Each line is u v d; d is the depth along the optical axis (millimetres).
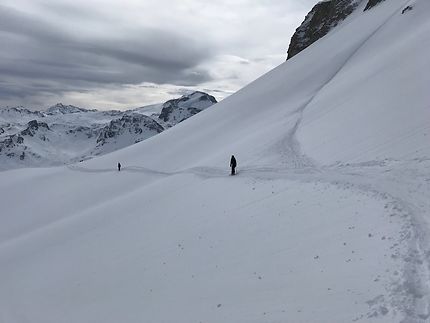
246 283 14688
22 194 69875
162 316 15352
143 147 76688
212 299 14727
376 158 22766
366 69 44750
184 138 70688
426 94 27281
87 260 27406
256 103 69375
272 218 19594
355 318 10250
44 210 57750
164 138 77750
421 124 23891
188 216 26562
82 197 57594
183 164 55250
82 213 46094
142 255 23438
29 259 33562
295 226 17562
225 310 13555
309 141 33250
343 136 29359
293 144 34938
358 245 13758
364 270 12148
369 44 62250
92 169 74500
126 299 18656
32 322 21219
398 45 46062
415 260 11602
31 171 87875
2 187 76312
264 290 13656
